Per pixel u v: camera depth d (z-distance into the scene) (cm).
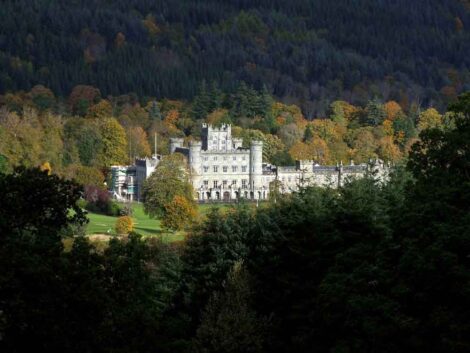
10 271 6750
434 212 8131
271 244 10850
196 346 10188
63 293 6938
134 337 7544
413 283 7862
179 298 11662
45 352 6994
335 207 10956
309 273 10400
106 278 7638
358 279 8438
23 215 7719
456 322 7325
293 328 10169
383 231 9975
